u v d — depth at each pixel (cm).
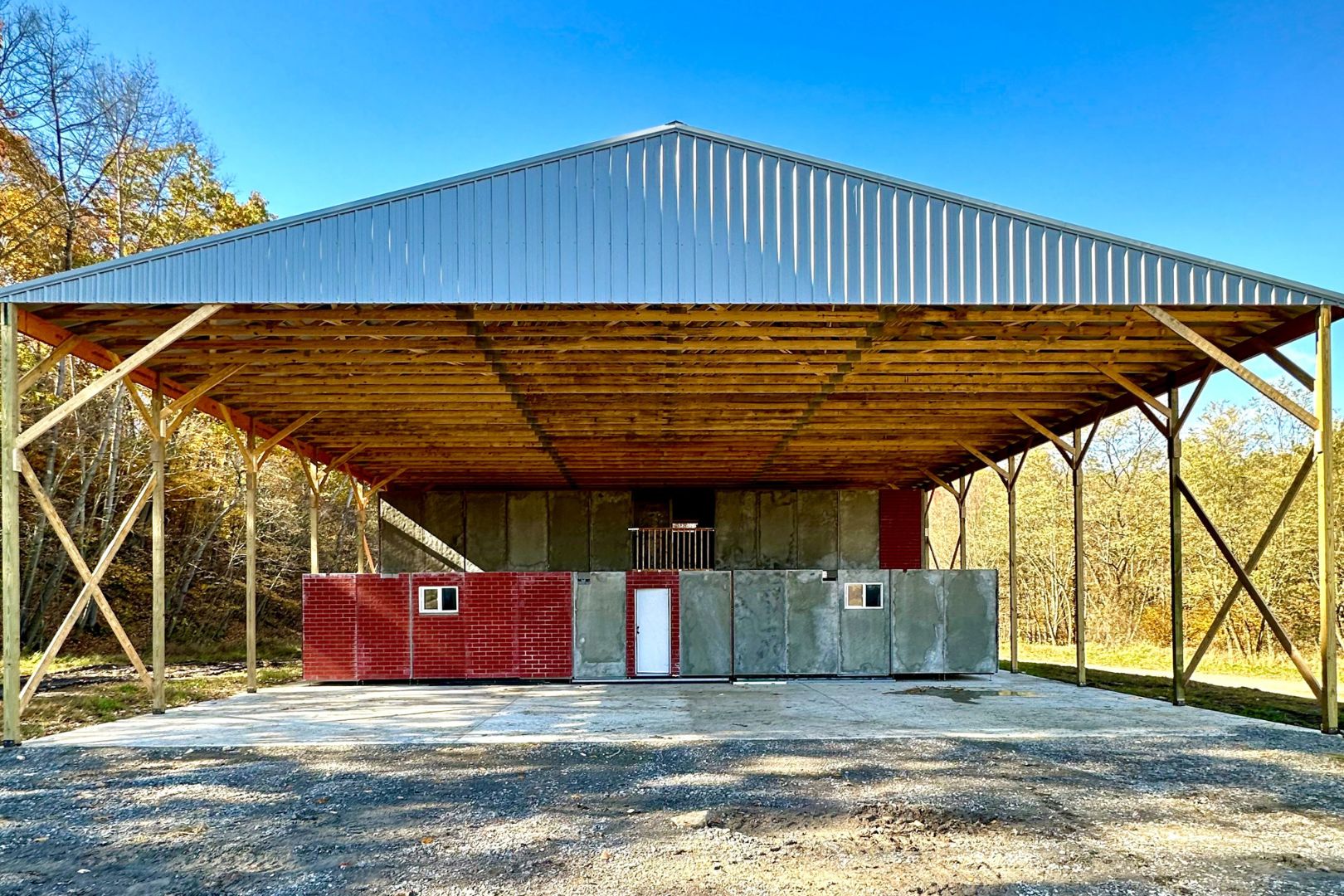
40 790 649
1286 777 677
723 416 1352
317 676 1325
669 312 864
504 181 818
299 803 606
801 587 1378
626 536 2014
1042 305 821
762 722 938
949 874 458
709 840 517
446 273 805
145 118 2106
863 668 1366
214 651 2030
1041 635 2952
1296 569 2128
